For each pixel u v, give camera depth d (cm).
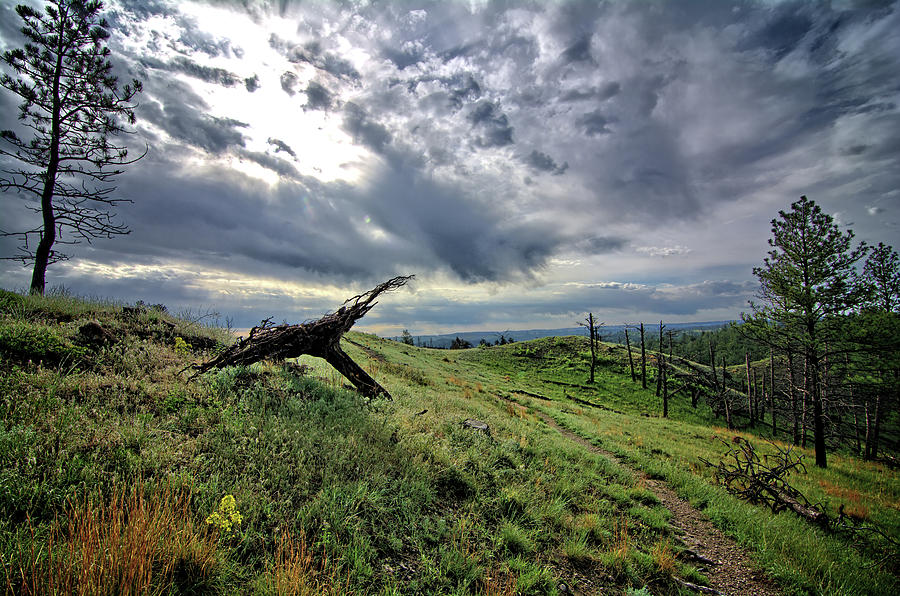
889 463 2380
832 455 2512
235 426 599
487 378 4003
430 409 1143
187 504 390
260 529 423
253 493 467
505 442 1012
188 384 719
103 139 1631
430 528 529
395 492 579
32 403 505
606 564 570
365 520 493
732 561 702
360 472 593
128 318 1020
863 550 852
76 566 297
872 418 2892
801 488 1388
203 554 340
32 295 1039
